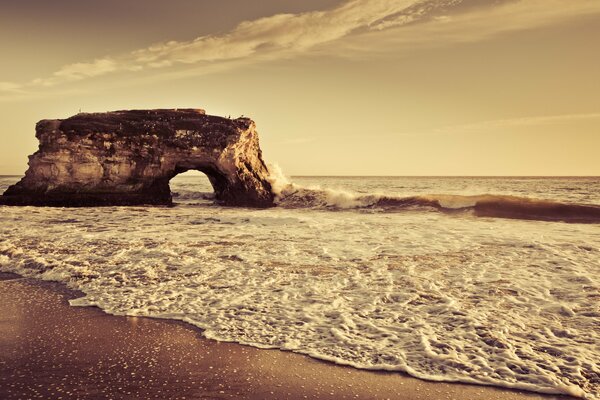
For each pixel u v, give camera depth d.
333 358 4.71
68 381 4.20
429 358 4.67
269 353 4.86
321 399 3.93
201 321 5.80
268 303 6.48
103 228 14.00
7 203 21.55
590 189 45.28
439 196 21.12
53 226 14.43
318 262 9.14
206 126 24.28
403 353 4.79
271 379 4.28
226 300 6.63
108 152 22.80
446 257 9.59
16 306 6.45
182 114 25.38
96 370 4.45
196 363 4.61
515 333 5.28
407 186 56.78
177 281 7.68
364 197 22.11
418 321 5.71
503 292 6.93
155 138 23.53
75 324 5.73
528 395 3.98
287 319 5.84
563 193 36.31
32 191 22.05
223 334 5.37
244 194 24.11
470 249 10.45
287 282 7.61
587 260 9.11
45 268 8.56
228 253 10.02
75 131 22.34
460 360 4.60
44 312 6.19
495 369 4.42
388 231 13.44
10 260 9.20
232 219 16.48
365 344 5.03
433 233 12.98
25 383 4.16
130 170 23.27
